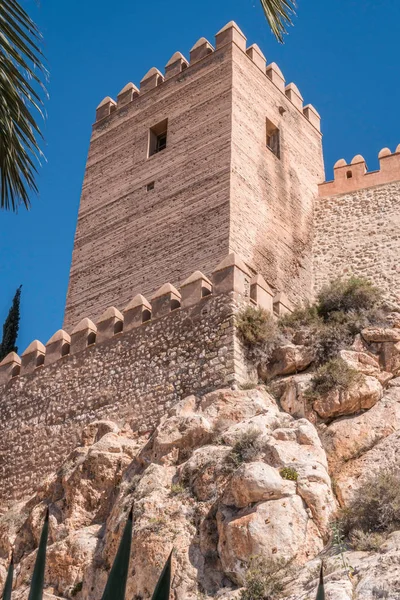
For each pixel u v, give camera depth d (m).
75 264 27.44
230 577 13.48
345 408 17.16
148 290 24.05
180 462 16.81
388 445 16.00
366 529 13.32
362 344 18.81
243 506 14.27
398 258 24.84
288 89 29.88
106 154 29.61
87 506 17.89
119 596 4.62
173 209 25.08
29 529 18.52
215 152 24.91
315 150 29.97
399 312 19.59
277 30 10.15
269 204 25.27
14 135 8.87
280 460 15.03
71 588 15.88
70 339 23.77
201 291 20.66
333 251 26.41
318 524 13.84
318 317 20.06
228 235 22.55
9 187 9.09
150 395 19.92
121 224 26.73
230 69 26.56
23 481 21.70
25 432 22.69
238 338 19.16
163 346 20.55
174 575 13.71
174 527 14.58
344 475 15.55
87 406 21.41
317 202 28.11
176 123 27.33
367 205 26.89
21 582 16.95
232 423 17.09
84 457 19.08
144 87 29.97
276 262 24.41
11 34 8.40
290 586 12.27
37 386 23.47
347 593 10.75
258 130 26.47
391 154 27.83
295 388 18.00
